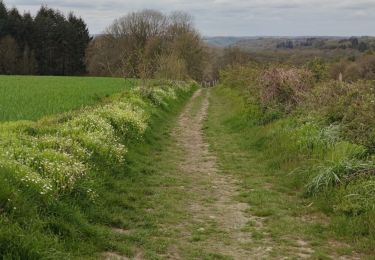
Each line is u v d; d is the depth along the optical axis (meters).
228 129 19.58
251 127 18.00
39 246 5.55
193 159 13.77
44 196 6.87
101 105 18.73
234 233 7.66
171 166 12.66
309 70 19.23
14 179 6.78
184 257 6.58
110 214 7.97
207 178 11.50
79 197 7.93
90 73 91.50
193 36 74.94
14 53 85.88
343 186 8.94
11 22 91.75
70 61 97.38
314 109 14.81
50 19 98.56
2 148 8.31
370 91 12.64
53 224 6.47
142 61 29.77
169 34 85.12
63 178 7.84
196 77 75.88
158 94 27.50
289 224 8.10
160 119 21.38
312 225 8.05
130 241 7.02
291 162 11.89
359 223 7.66
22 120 13.43
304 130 13.25
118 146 11.97
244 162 13.30
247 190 10.43
